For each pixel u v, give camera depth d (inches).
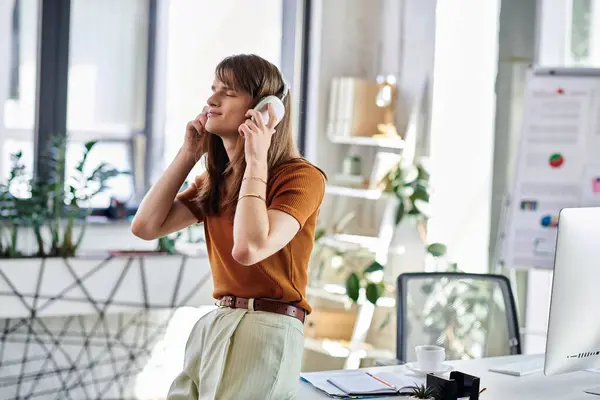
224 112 77.4
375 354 186.1
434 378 82.8
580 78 172.6
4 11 171.8
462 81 187.8
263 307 75.6
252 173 74.1
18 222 161.6
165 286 171.6
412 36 189.9
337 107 193.6
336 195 199.8
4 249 163.2
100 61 183.2
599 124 170.9
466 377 82.7
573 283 84.9
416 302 114.5
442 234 186.1
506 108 189.0
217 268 79.4
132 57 186.9
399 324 112.7
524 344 189.5
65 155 177.5
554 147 172.4
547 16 186.2
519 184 173.6
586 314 86.3
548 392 89.3
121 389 176.7
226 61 78.8
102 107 184.1
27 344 167.3
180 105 193.3
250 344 74.1
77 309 163.8
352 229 202.2
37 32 175.6
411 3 190.4
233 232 76.4
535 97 173.8
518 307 189.6
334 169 200.1
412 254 187.0
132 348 177.6
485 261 189.6
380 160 194.1
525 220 172.9
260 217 72.6
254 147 74.4
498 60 189.5
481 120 189.6
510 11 188.1
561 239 83.9
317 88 196.7
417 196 179.2
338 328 190.4
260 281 75.5
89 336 173.0
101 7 182.4
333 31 197.8
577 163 171.3
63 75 178.4
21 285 158.6
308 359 191.5
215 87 79.0
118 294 167.3
